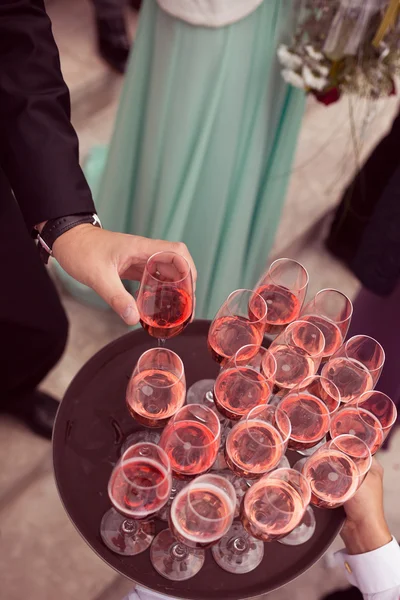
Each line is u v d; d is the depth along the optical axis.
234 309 1.41
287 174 2.21
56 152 1.40
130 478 1.11
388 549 1.31
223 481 1.11
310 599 2.06
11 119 1.39
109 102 3.20
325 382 1.35
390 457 2.41
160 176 2.02
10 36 1.37
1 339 1.87
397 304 1.99
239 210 2.11
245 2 1.65
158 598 1.32
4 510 2.13
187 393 1.45
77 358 2.49
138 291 1.37
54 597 2.01
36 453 2.24
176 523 1.08
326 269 2.90
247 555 1.22
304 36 1.85
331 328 1.47
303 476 1.14
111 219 2.29
